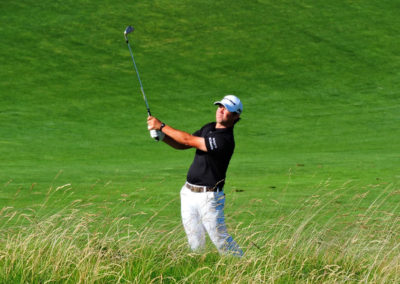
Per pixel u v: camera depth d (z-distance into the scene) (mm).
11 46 134250
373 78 132250
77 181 48031
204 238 22203
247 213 33312
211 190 21500
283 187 45062
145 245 21797
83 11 155875
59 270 19266
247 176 51656
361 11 169250
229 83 126188
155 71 129875
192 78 127750
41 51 134000
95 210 31203
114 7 160000
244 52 143250
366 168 56250
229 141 21359
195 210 21844
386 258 21562
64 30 145125
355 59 142875
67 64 129000
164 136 22422
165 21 155875
